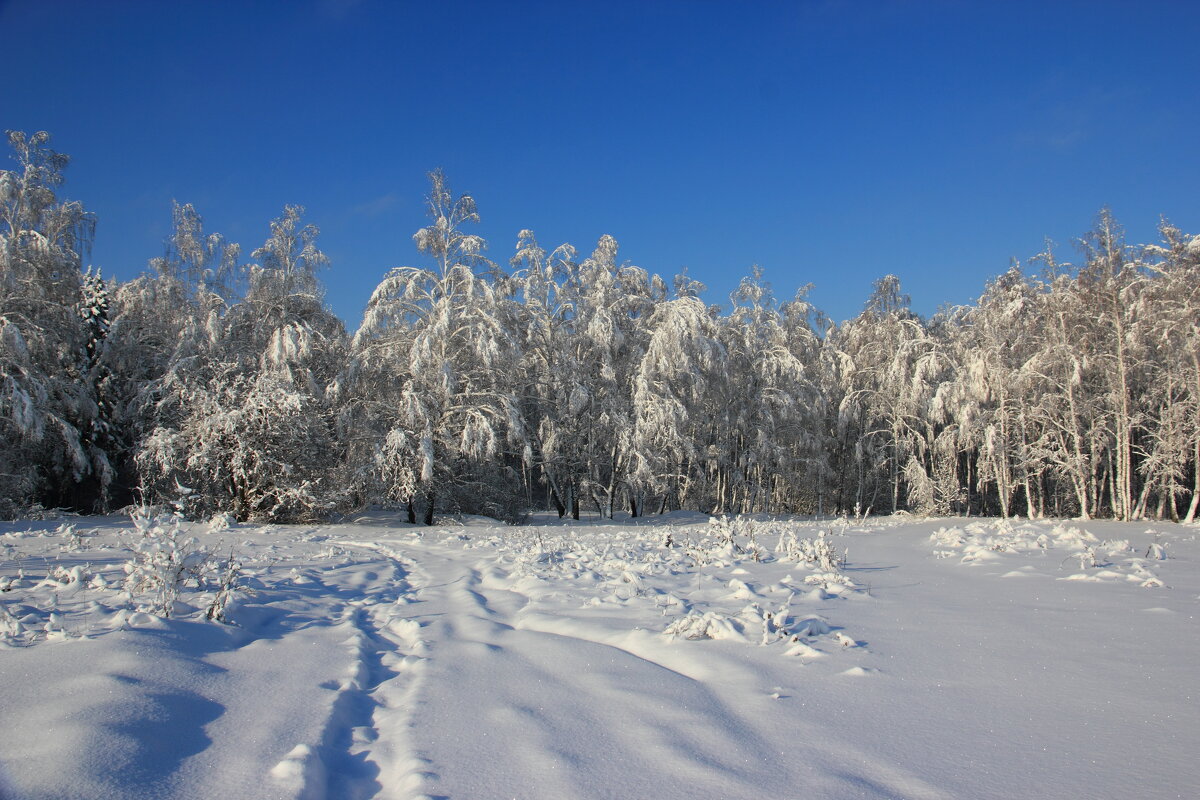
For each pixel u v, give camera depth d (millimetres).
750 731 4145
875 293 37906
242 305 26844
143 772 3445
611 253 33062
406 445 23141
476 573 10648
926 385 33562
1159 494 29328
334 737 4180
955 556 12625
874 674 5199
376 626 7195
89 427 25438
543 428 29734
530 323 29406
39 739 3648
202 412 21844
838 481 38219
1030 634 6375
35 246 24953
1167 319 25891
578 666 5500
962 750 3830
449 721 4312
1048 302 28953
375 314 24531
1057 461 29078
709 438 34812
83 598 7254
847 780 3469
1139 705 4473
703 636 6305
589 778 3508
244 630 6441
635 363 31000
